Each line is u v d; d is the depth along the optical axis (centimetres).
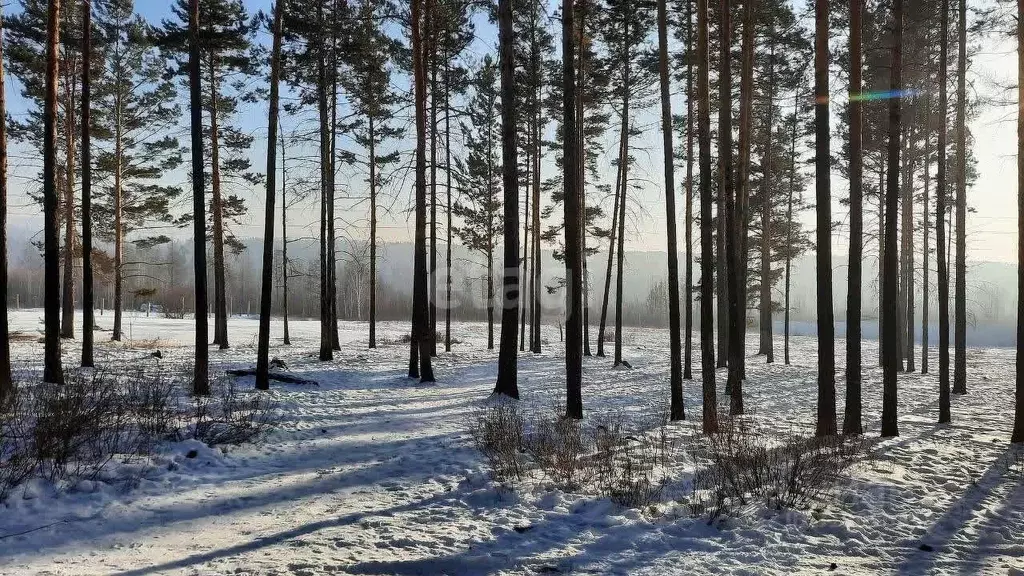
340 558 460
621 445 878
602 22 2055
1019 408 967
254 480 698
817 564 459
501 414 995
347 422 1066
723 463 730
